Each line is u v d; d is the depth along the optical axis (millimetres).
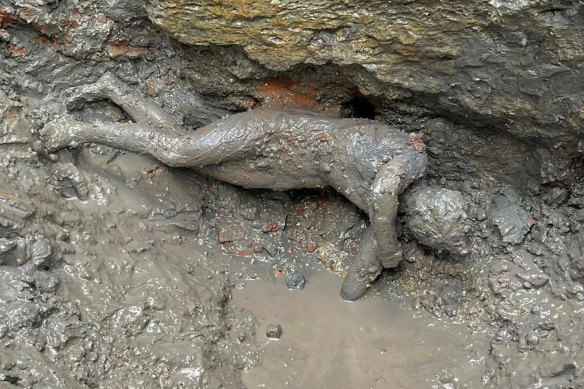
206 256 1455
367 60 1181
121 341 1197
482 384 1235
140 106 1407
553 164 1269
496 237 1356
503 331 1283
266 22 1132
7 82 1364
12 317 1088
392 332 1354
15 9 1309
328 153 1294
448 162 1397
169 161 1353
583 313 1224
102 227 1328
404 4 1079
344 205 1507
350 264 1464
